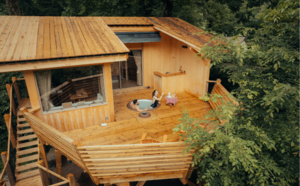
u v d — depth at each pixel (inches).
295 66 151.2
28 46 240.2
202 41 323.0
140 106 383.9
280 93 129.0
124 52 248.7
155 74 415.5
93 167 194.9
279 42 166.6
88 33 303.7
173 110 339.6
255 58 163.5
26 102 365.1
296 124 150.9
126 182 229.3
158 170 215.2
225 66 184.5
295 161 154.1
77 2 613.0
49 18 354.9
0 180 242.7
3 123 468.4
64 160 432.1
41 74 237.1
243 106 173.0
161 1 604.1
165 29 351.6
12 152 446.6
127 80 441.7
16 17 340.2
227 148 153.0
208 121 171.5
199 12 732.0
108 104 288.0
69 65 230.4
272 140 149.7
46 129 209.8
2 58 205.2
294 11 143.3
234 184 154.7
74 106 269.0
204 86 360.2
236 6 570.3
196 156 171.5
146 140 225.9
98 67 262.4
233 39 166.4
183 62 414.9
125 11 623.8
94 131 274.8
